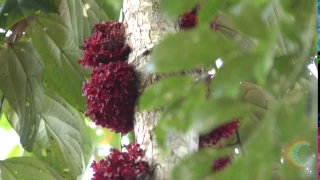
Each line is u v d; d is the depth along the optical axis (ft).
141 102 11.67
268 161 10.42
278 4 11.30
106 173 13.01
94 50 13.57
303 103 10.91
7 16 14.23
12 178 14.84
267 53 10.39
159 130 11.69
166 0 11.39
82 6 14.82
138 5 13.50
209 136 13.32
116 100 13.28
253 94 12.94
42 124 15.01
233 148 13.70
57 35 14.76
